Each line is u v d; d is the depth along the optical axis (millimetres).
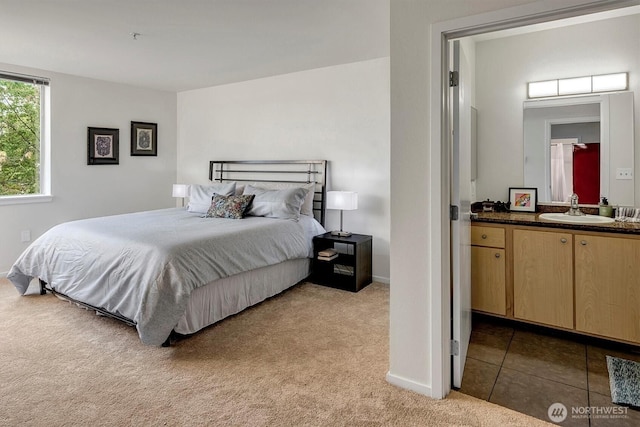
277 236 3646
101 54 3857
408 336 2156
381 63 4043
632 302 2551
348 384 2217
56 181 4613
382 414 1948
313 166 4574
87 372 2340
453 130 2088
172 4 2701
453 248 2129
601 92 3137
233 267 3115
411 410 1981
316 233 4250
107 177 5109
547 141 3379
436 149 1986
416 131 2049
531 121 3439
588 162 3221
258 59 4062
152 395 2107
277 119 4848
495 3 1797
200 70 4512
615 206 3121
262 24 3074
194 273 2758
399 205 2129
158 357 2527
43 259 3412
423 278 2084
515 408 2029
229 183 4922
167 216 4121
